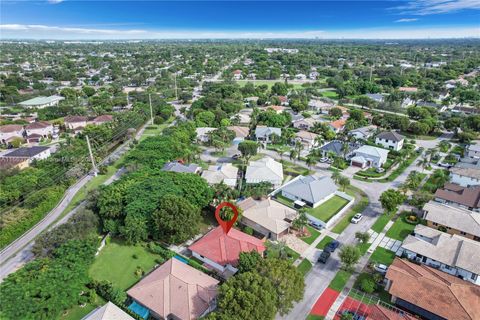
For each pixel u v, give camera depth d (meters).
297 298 46.12
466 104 185.50
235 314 39.78
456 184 87.06
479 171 90.38
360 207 80.94
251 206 76.00
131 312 47.50
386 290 53.81
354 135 133.25
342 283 55.69
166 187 70.81
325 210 78.62
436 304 47.25
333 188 84.88
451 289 48.50
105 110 173.62
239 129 137.88
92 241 58.53
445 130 145.88
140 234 63.31
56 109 163.50
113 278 56.22
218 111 155.88
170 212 63.19
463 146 124.62
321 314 49.16
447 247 58.78
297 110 178.25
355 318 47.75
